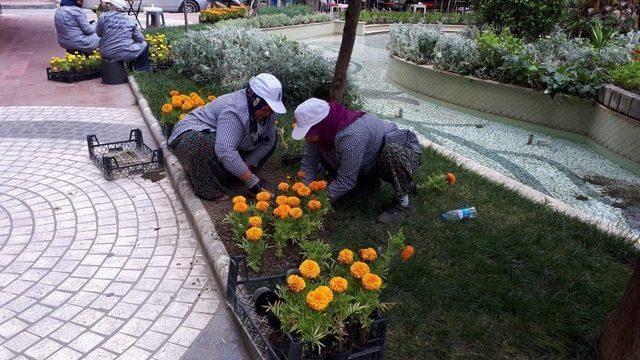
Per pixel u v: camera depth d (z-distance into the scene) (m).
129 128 5.71
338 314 2.18
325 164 3.76
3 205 3.85
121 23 7.52
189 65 7.53
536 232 3.59
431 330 2.61
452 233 3.51
